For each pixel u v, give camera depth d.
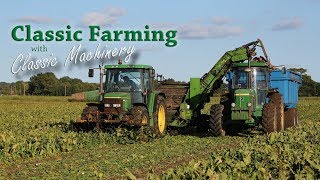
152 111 18.22
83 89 113.38
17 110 42.84
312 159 10.99
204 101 21.00
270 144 13.85
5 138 15.00
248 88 19.44
